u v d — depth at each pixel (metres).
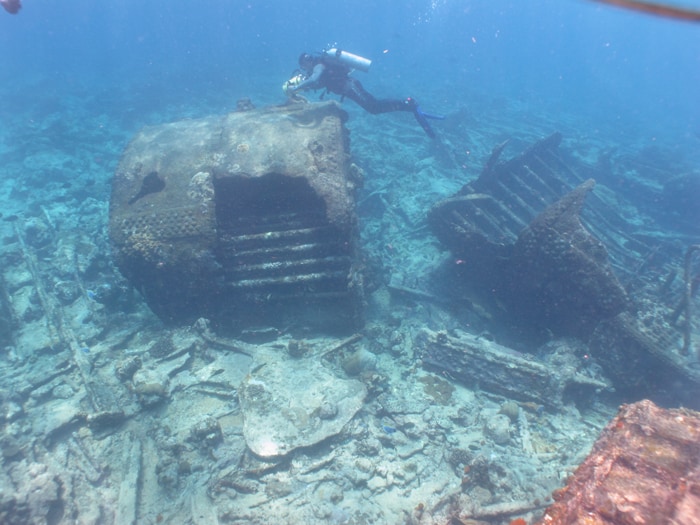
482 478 5.28
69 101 25.98
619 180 16.16
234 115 8.21
